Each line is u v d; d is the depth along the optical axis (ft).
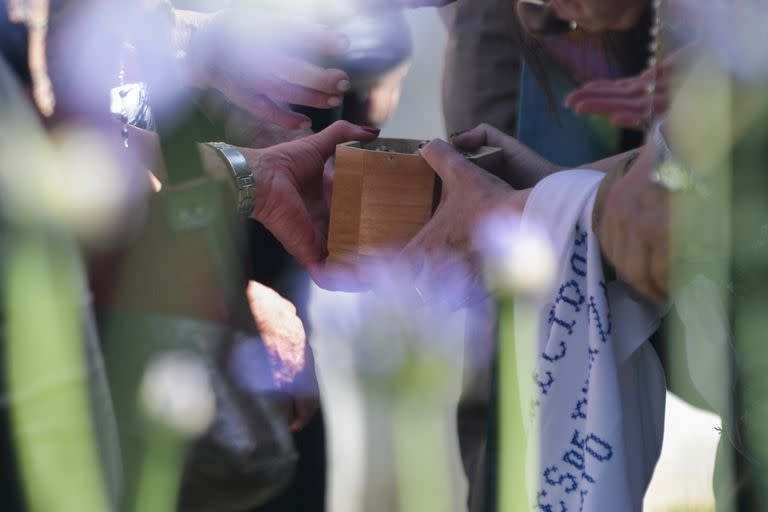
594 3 5.30
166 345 4.66
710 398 4.65
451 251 4.87
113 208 4.54
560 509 4.70
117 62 4.61
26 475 4.37
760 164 4.34
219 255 4.78
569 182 4.62
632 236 4.44
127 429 4.66
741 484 4.74
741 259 4.40
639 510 4.70
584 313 4.63
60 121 4.46
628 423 4.67
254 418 4.77
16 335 4.33
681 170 4.36
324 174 5.26
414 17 7.16
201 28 5.44
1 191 4.33
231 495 4.76
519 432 5.28
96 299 4.59
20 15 4.33
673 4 4.38
